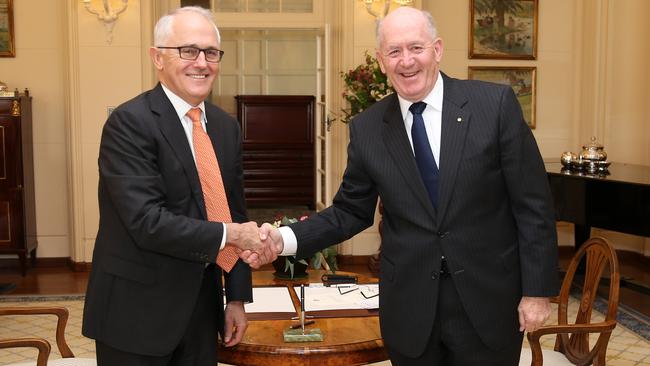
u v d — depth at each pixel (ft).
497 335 8.15
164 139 8.38
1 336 17.22
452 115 8.06
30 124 24.44
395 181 8.29
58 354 15.87
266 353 9.18
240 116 35.58
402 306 8.33
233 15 26.20
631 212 18.12
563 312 11.18
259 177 35.76
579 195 19.66
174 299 8.32
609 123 25.94
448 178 7.97
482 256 8.05
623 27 25.64
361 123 8.75
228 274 9.33
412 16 7.97
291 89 37.99
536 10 26.48
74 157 23.88
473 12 26.17
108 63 23.73
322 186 27.84
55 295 21.24
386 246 8.60
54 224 25.11
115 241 8.38
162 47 8.39
